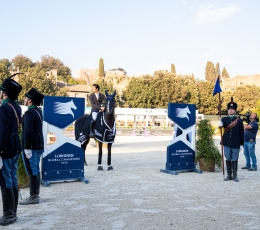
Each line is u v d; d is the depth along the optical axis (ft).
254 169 36.24
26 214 17.93
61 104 27.61
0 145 15.37
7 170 16.03
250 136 36.29
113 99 34.96
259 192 24.43
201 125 35.70
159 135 115.55
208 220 16.89
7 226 15.76
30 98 20.54
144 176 31.32
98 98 37.09
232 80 402.93
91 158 45.73
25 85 182.50
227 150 29.53
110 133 34.76
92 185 26.66
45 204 20.20
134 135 112.78
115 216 17.52
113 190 24.66
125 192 23.95
